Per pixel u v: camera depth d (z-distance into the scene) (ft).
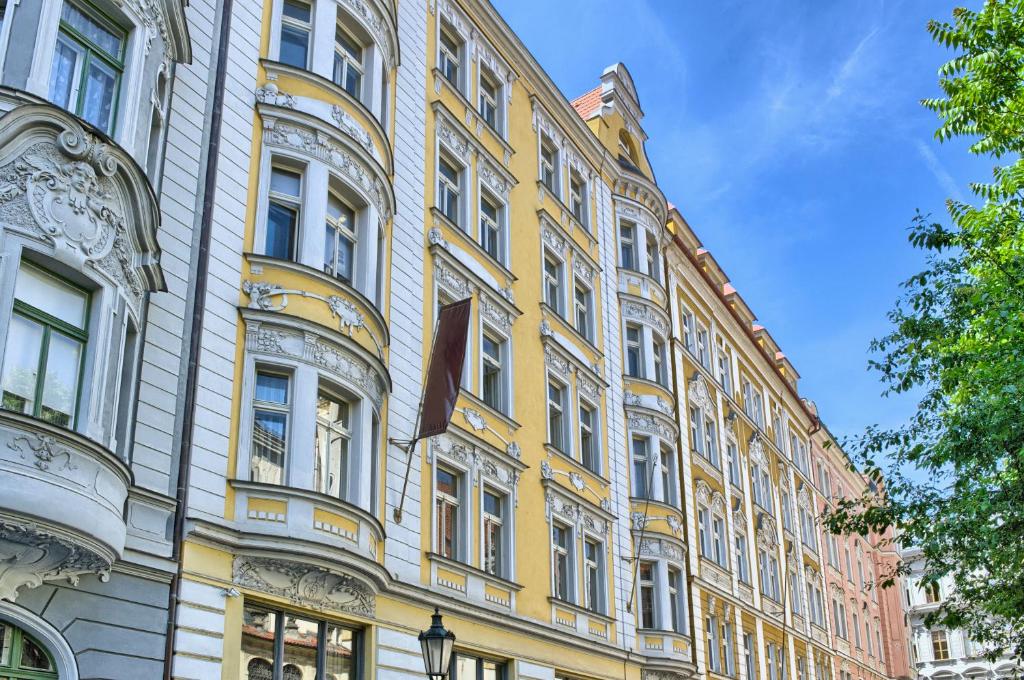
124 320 45.52
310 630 55.93
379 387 62.13
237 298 55.42
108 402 43.88
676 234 131.23
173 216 53.01
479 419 75.51
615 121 115.75
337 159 61.82
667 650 92.63
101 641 43.86
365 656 58.85
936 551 66.95
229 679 49.37
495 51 91.91
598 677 83.66
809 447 175.42
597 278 101.30
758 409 149.79
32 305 41.81
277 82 61.41
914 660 215.10
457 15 86.84
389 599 61.36
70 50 46.19
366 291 62.59
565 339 91.66
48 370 41.98
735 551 122.31
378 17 69.62
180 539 48.52
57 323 42.68
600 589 88.07
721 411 128.98
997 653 73.92
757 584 128.36
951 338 67.10
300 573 53.11
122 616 45.06
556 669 77.92
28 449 38.78
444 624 66.08
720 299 136.56
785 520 149.79
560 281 94.79
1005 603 68.03
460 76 86.69
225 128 57.57
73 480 40.04
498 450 75.92
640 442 101.86
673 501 103.19
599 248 103.40
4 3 43.93
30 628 41.37
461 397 73.97
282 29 64.13
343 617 57.31
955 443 63.62
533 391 84.07
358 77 68.49
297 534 52.49
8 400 40.16
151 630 46.24
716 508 117.60
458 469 72.18
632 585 92.53
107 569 43.45
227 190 56.59
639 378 102.06
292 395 55.52
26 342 41.39
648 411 101.09
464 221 81.30
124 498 44.09
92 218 43.75
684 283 125.29
